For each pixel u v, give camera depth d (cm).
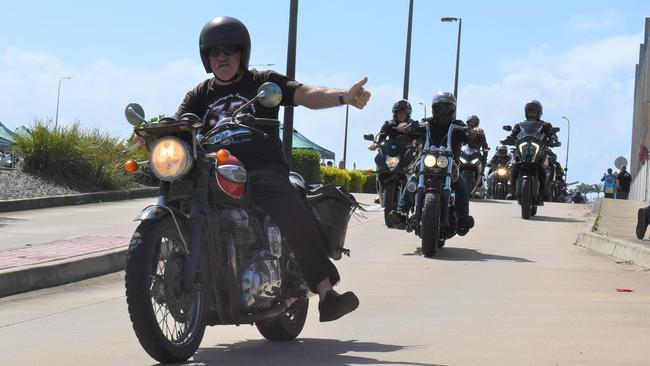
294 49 2283
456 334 895
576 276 1398
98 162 2753
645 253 1536
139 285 692
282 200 773
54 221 2044
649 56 4925
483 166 2923
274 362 757
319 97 789
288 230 771
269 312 782
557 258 1644
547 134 2512
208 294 746
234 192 744
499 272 1445
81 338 879
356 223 2248
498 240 1934
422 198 1675
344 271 1442
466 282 1323
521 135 2480
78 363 753
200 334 747
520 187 2430
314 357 780
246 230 754
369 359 771
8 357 783
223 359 768
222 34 798
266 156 794
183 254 737
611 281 1338
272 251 777
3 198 2367
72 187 2644
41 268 1290
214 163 747
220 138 790
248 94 811
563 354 786
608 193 6131
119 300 1162
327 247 821
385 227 2167
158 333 703
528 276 1397
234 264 747
